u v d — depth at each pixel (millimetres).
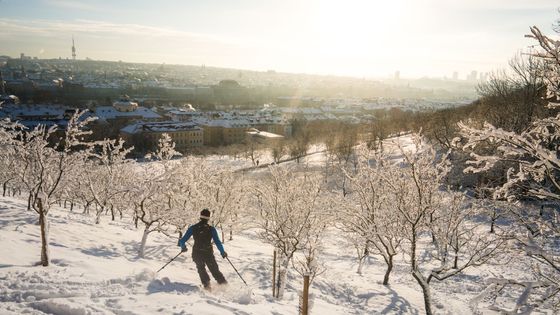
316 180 17641
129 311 6832
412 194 13883
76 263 9586
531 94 36688
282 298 11531
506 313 6926
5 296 6992
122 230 18172
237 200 24266
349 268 21000
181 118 161375
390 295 15266
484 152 22406
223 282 9719
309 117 179500
